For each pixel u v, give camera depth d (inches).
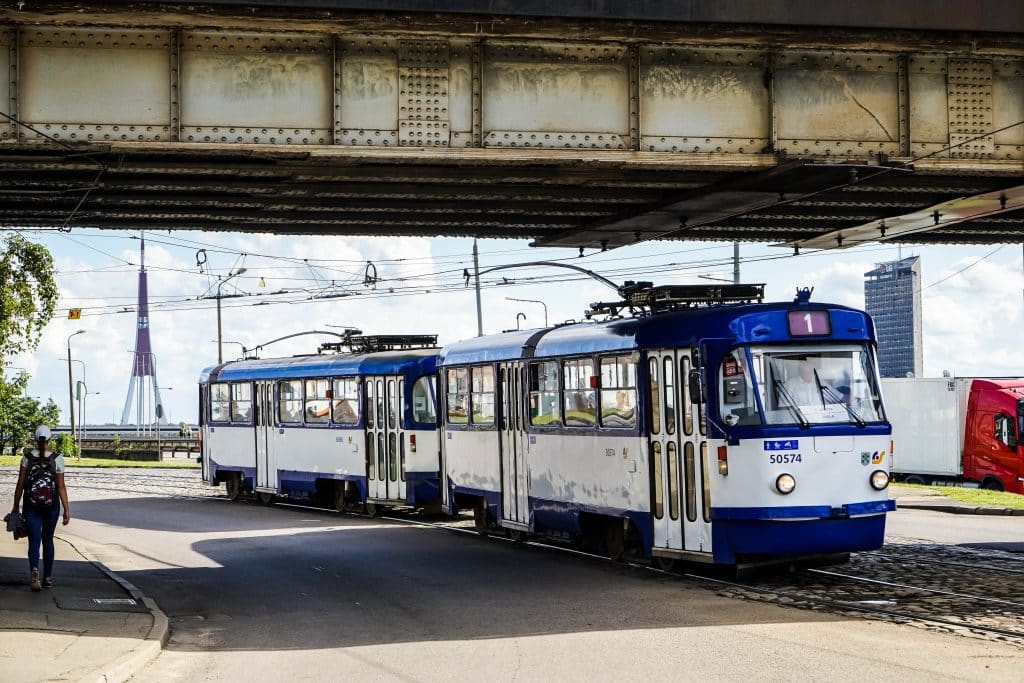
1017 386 1448.1
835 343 636.7
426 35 595.5
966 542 810.8
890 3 603.8
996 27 611.8
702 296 717.9
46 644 485.7
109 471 2111.2
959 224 959.6
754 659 439.8
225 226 929.5
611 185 719.1
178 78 585.3
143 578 747.4
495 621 552.4
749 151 642.2
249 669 460.8
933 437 1528.1
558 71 622.8
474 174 677.9
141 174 703.7
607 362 724.0
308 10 558.3
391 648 494.9
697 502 639.8
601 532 805.2
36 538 633.6
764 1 591.2
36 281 1222.3
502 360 869.8
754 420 615.5
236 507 1286.9
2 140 569.9
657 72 634.2
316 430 1218.0
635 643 482.6
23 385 1338.6
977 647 450.0
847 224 939.3
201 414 1470.2
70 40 578.9
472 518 1091.3
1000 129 661.3
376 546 876.6
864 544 619.5
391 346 1184.2
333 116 598.9
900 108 657.6
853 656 438.6
